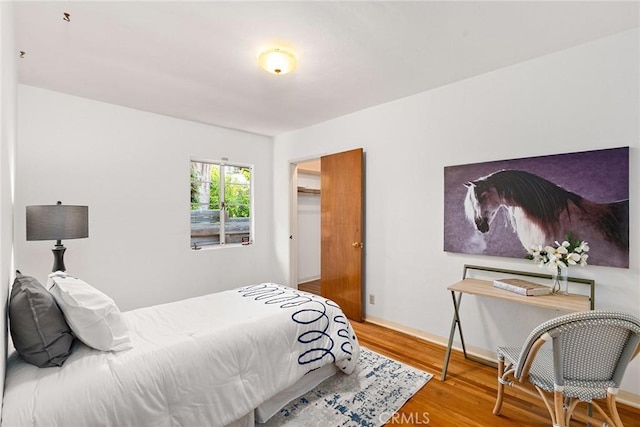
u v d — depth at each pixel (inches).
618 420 57.8
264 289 107.7
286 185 181.2
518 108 96.0
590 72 84.0
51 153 115.3
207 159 162.4
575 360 57.4
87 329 57.7
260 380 70.4
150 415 54.2
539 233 90.8
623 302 79.0
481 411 75.9
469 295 106.5
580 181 84.3
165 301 145.4
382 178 132.0
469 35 80.6
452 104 110.3
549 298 79.4
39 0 65.5
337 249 147.3
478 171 103.3
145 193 139.1
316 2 67.7
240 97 123.1
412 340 117.3
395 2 67.6
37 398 46.5
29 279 63.5
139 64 95.6
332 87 114.0
